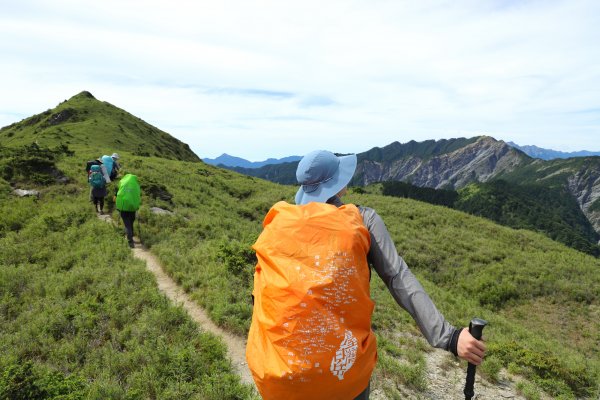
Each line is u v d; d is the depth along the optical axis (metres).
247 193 32.81
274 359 1.65
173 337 6.41
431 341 1.69
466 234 26.97
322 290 1.63
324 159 2.14
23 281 8.64
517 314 18.12
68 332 6.46
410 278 1.80
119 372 5.43
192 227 15.08
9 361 5.30
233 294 8.59
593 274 21.77
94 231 12.65
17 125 114.00
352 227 1.78
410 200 36.06
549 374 8.45
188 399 4.91
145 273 9.29
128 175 12.33
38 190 17.41
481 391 7.26
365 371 1.72
